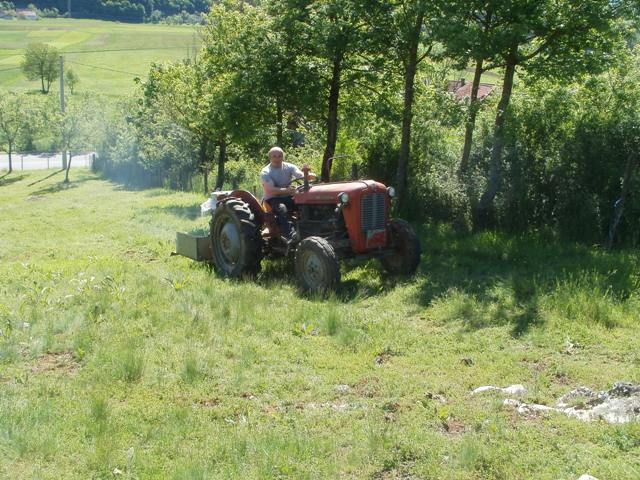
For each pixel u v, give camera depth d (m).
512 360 6.68
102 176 38.94
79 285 9.33
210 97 18.03
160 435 5.05
